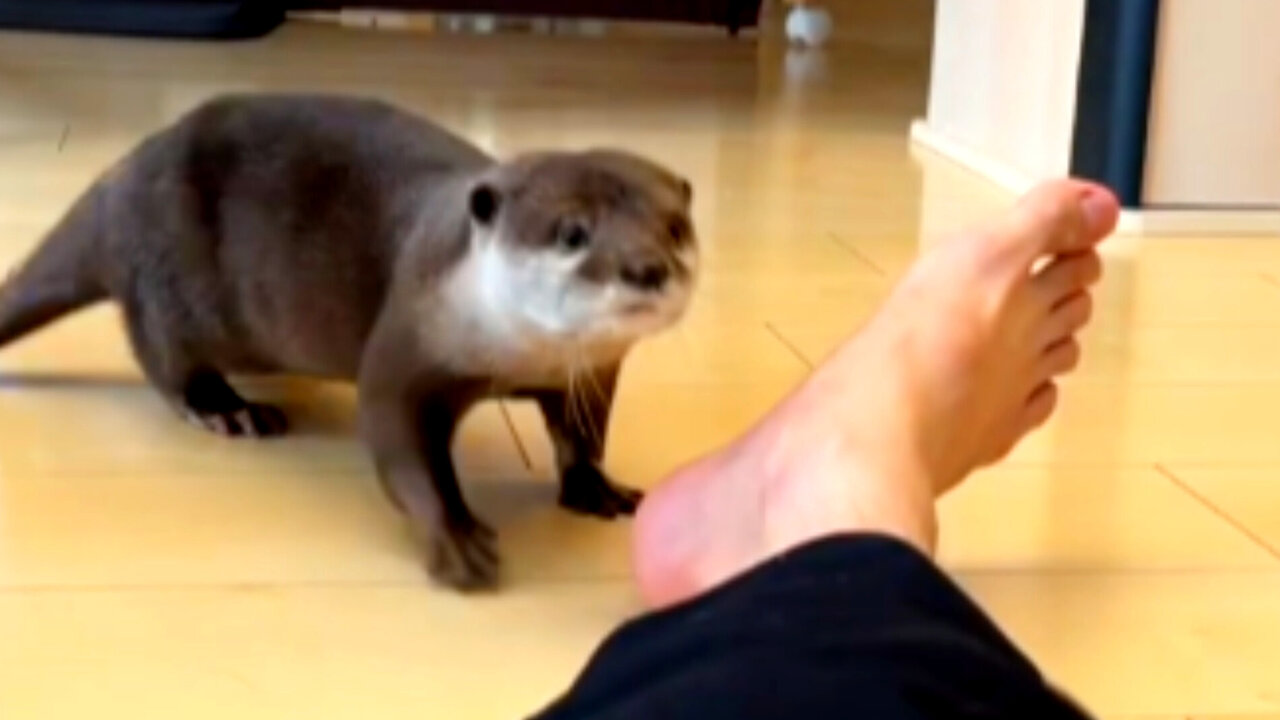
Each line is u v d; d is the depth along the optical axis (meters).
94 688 0.96
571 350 1.10
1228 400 1.46
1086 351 1.58
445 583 1.09
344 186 1.24
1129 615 1.08
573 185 1.05
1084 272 1.15
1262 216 2.05
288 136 1.28
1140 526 1.21
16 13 3.30
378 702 0.96
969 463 1.07
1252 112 2.03
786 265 1.84
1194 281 1.83
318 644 1.02
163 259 1.32
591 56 3.31
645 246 1.03
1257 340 1.63
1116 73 2.00
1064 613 1.08
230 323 1.31
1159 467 1.31
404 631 1.04
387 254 1.20
